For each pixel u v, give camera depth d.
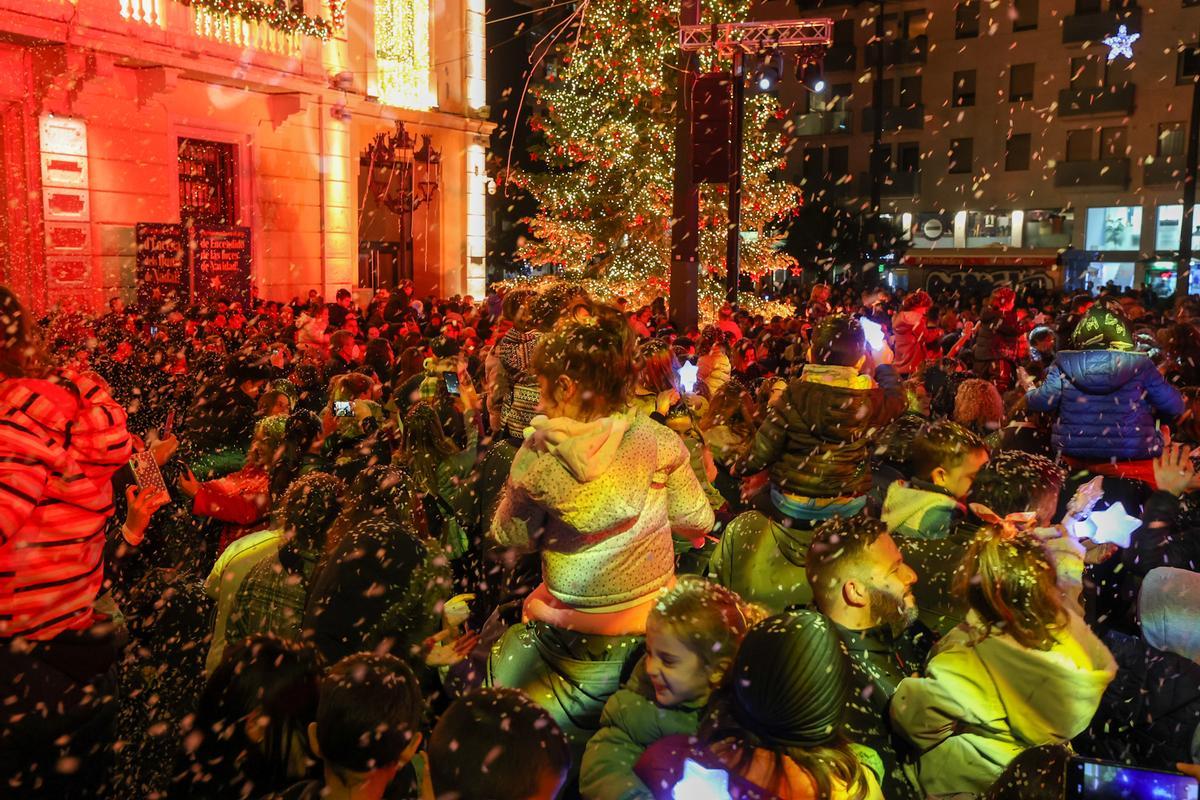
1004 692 2.55
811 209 43.19
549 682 2.97
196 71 17.45
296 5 19.84
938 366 8.79
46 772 2.90
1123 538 3.80
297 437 4.69
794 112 46.81
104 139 16.48
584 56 24.86
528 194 40.53
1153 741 3.08
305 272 21.55
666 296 26.53
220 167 19.52
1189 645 3.02
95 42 15.26
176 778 2.51
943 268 38.72
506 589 4.27
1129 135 40.62
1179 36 39.25
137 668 4.00
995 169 43.31
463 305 17.97
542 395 2.85
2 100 14.86
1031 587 2.49
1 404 2.74
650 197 25.75
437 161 26.27
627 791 2.62
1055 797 2.17
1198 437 5.25
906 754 2.77
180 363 8.86
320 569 3.38
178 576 4.40
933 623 3.35
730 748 2.21
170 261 16.03
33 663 2.81
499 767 2.05
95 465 2.90
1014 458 3.62
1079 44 40.97
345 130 22.30
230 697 2.47
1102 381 5.20
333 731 2.21
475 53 27.97
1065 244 42.22
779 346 12.50
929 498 3.65
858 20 45.44
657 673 2.53
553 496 2.76
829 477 3.76
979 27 43.03
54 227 15.62
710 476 4.56
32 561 2.80
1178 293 32.62
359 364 9.20
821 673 2.17
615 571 2.88
